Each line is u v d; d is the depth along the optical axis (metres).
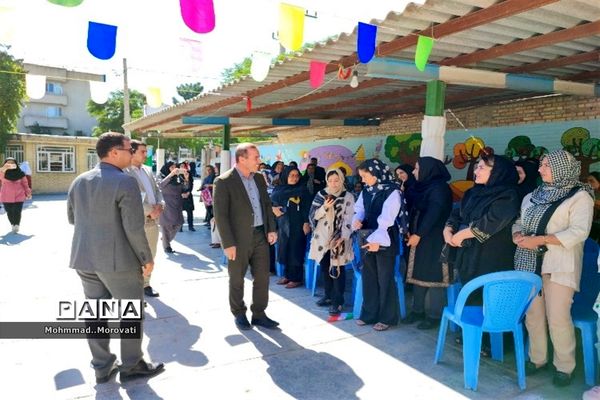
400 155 11.24
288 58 4.94
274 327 4.25
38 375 3.32
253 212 4.19
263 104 8.52
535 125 7.94
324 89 6.92
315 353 3.73
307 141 15.11
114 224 2.98
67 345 3.83
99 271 2.99
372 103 8.30
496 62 4.95
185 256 7.43
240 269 4.17
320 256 4.73
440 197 3.97
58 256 7.20
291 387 3.18
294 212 5.66
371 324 4.35
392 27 3.82
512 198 3.27
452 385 3.22
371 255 4.25
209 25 2.62
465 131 9.23
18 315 4.50
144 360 3.32
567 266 3.06
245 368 3.46
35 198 19.91
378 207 4.12
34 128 39.09
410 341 3.97
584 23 3.64
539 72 5.39
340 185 4.68
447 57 4.70
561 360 3.19
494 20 3.40
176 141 31.94
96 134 32.97
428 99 4.91
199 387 3.17
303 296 5.29
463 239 3.50
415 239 4.04
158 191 5.17
